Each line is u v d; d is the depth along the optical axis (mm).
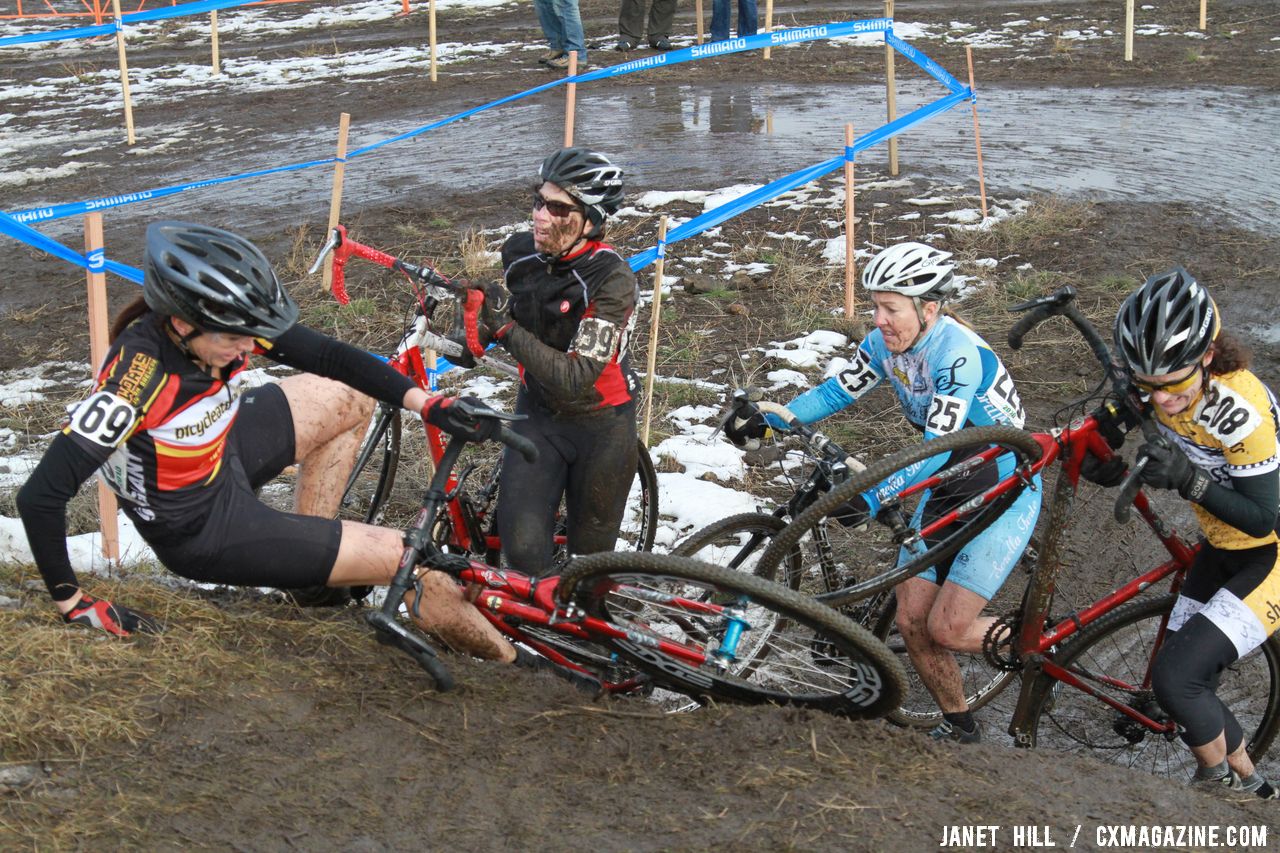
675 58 7586
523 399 3834
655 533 4766
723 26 13133
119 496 2920
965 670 4383
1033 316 3520
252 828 2514
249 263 2660
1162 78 11617
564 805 2684
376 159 10031
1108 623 3740
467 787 2721
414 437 5535
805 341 6523
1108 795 2859
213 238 2660
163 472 2832
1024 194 8508
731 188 8750
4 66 15062
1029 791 2840
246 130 11156
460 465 5156
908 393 3789
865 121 10492
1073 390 5938
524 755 2857
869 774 2828
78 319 7078
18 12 18109
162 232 2664
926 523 3785
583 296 3549
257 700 2947
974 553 3660
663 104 11336
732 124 10562
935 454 3246
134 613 3174
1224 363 3141
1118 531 4984
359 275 7469
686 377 6203
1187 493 3117
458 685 3121
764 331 6695
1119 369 3428
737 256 7668
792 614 2895
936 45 13344
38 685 2824
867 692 3109
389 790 2689
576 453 3748
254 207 8859
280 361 3092
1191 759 4020
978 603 3648
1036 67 12234
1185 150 9383
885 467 3215
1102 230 7777
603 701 3154
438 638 3355
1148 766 3994
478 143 10359
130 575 3883
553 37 12812
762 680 3764
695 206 8477
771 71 12484
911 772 2855
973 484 3676
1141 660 4180
